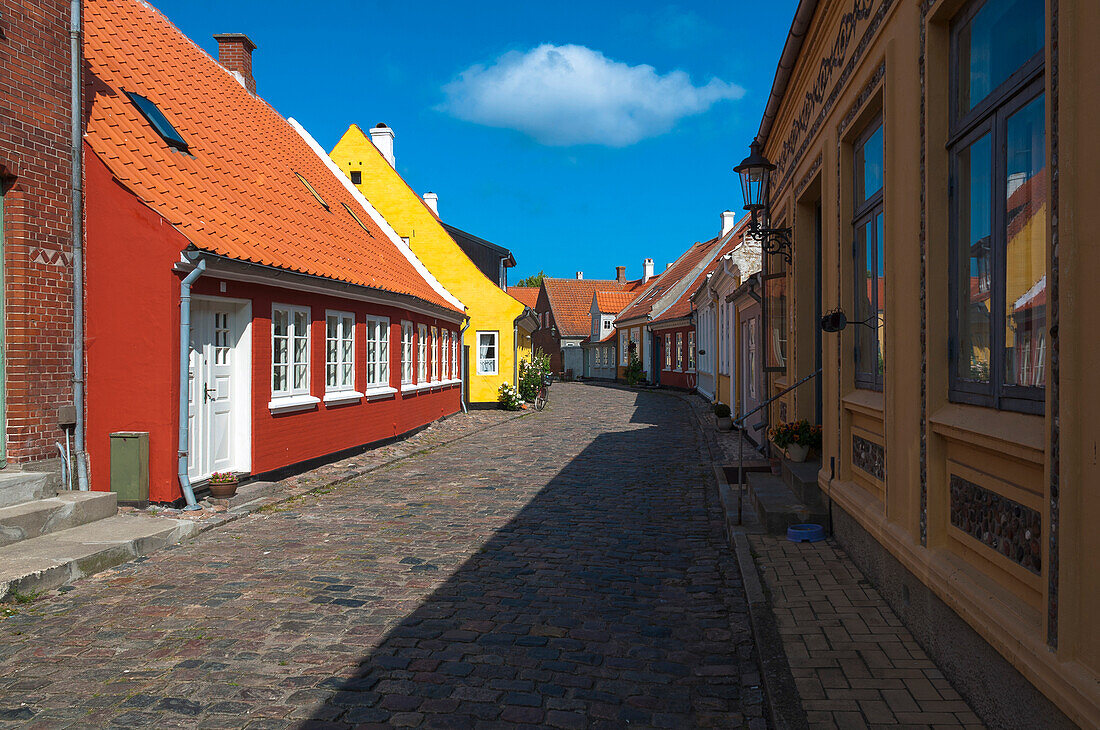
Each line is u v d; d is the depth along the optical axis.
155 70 12.30
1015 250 3.26
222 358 9.45
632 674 4.25
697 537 7.50
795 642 4.27
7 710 3.77
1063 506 2.56
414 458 13.45
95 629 4.89
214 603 5.42
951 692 3.61
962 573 3.62
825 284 7.00
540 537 7.50
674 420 21.09
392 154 26.19
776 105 9.31
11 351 7.12
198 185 9.83
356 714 3.75
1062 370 2.57
